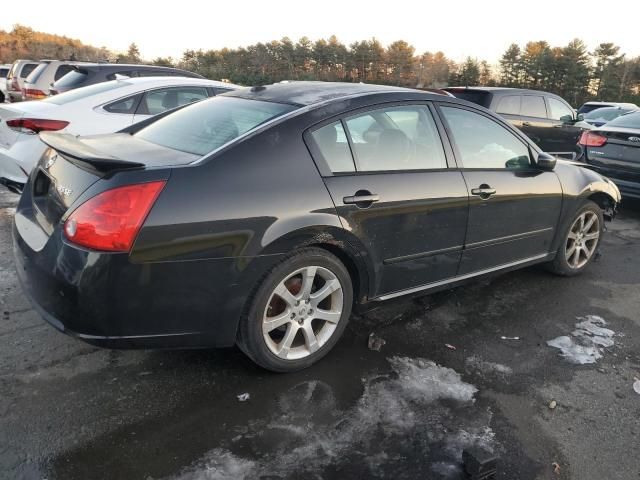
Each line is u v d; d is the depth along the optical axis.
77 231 2.32
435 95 3.54
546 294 4.30
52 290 2.42
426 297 4.09
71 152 2.44
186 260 2.43
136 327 2.44
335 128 2.97
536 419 2.68
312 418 2.57
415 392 2.84
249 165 2.62
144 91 6.30
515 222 3.87
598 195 4.67
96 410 2.54
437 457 2.36
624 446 2.53
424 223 3.24
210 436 2.42
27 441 2.31
